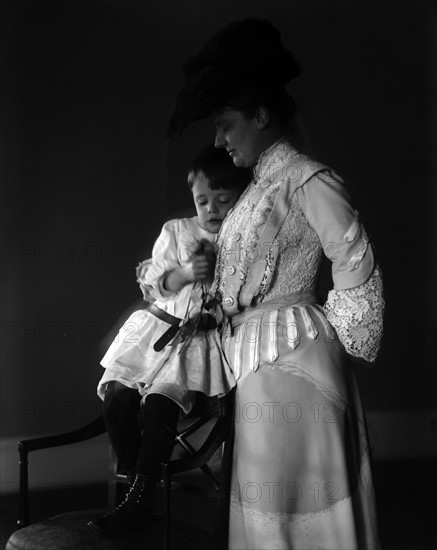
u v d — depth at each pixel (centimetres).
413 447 502
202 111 199
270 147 202
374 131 494
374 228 493
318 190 189
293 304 196
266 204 193
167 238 226
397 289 499
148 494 198
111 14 443
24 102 427
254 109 198
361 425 196
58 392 432
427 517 351
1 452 420
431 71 502
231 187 221
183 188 452
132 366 212
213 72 196
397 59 498
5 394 424
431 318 506
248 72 196
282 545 184
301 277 197
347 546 185
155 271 219
